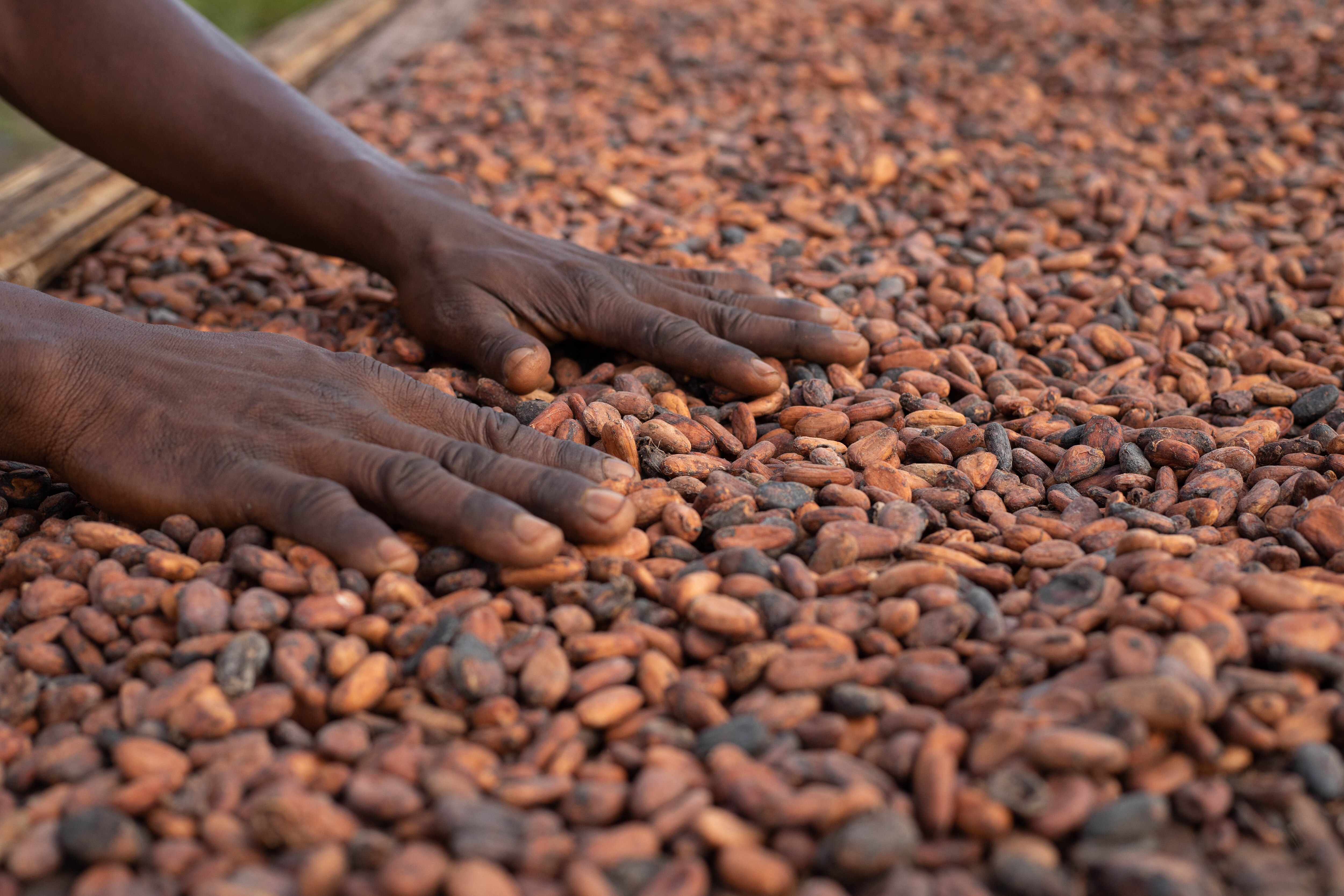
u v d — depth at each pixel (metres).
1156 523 0.56
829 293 0.77
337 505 0.52
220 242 0.87
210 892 0.43
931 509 0.57
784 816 0.44
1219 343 0.72
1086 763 0.45
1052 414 0.65
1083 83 1.20
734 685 0.50
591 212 0.90
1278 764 0.47
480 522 0.52
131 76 0.69
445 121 1.14
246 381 0.57
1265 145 1.03
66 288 0.81
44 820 0.45
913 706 0.49
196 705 0.48
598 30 1.44
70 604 0.52
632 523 0.54
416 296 0.69
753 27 1.42
